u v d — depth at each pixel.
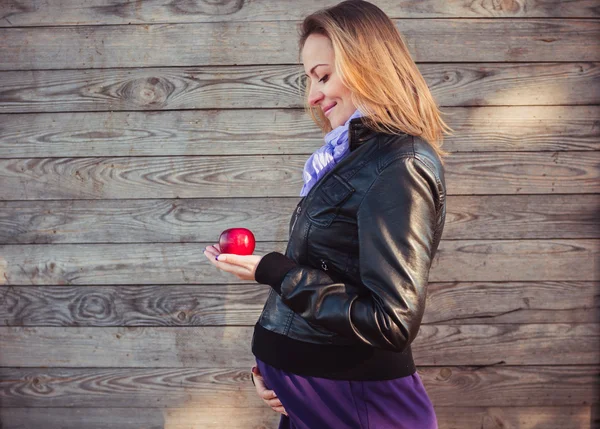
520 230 1.98
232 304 2.03
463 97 1.95
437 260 2.00
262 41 1.95
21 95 1.98
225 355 2.05
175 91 1.97
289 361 1.13
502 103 1.95
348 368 1.09
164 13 1.95
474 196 1.98
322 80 1.16
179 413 2.07
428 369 2.04
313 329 1.11
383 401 1.10
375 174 1.02
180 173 1.99
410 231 0.95
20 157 2.00
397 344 0.93
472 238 1.99
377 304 0.93
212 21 1.95
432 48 1.94
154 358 2.05
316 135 1.97
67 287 2.04
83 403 2.07
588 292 2.00
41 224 2.01
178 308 2.04
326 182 1.09
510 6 1.92
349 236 1.05
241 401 2.07
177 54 1.96
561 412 2.04
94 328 2.04
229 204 2.00
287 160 1.98
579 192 1.97
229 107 1.97
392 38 1.12
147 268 2.02
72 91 1.97
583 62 1.94
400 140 1.04
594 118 1.96
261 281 1.07
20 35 1.96
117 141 1.98
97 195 2.00
